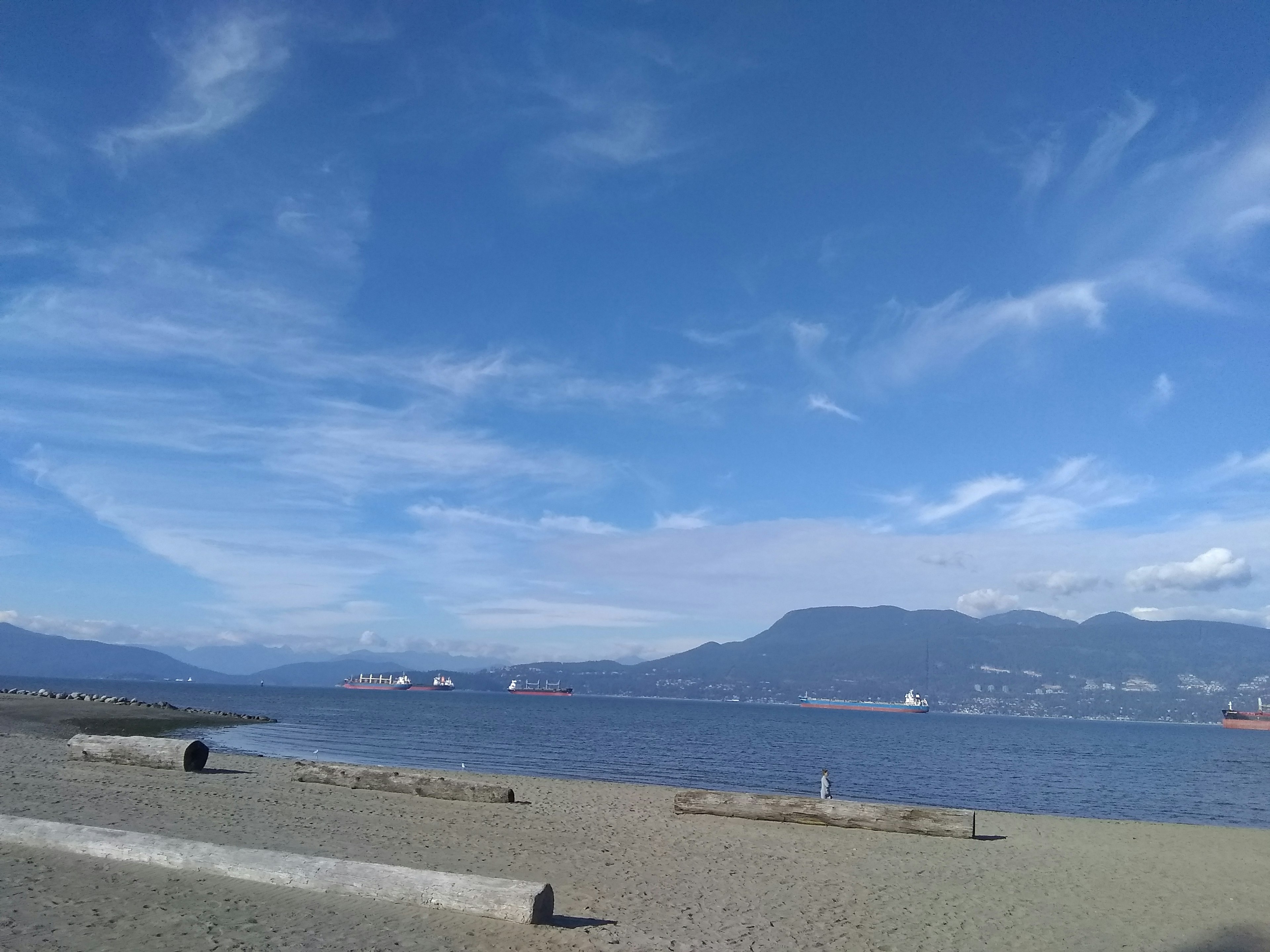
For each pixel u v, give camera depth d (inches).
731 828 745.0
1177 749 3951.8
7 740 1160.8
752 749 2561.5
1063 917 477.7
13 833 442.9
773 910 451.5
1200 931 458.3
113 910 337.1
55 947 290.2
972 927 442.0
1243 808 1507.1
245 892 374.6
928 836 753.0
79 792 692.7
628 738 2930.6
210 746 1748.3
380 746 2037.4
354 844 554.3
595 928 376.8
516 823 706.2
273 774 952.3
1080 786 1792.6
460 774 1173.7
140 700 3316.9
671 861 578.2
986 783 1780.3
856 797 1419.8
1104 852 729.6
